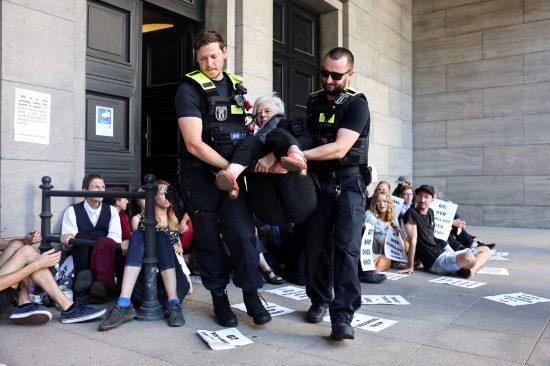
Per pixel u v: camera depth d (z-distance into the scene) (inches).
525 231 386.3
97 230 161.8
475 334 124.6
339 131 116.9
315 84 347.9
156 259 138.3
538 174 407.2
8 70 156.0
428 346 115.3
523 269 223.8
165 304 140.8
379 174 398.9
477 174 432.8
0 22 154.6
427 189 216.1
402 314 143.9
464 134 438.9
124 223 178.1
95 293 148.0
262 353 110.0
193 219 127.9
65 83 172.6
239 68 253.9
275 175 118.3
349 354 109.7
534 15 410.9
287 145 109.8
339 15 347.9
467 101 438.3
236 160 112.3
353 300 117.1
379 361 105.6
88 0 192.5
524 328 130.2
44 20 166.1
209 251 129.3
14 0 157.8
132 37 210.4
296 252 189.3
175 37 249.9
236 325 129.6
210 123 120.5
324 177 123.2
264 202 120.0
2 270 130.7
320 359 106.6
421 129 458.9
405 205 256.8
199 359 106.1
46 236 156.9
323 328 128.6
